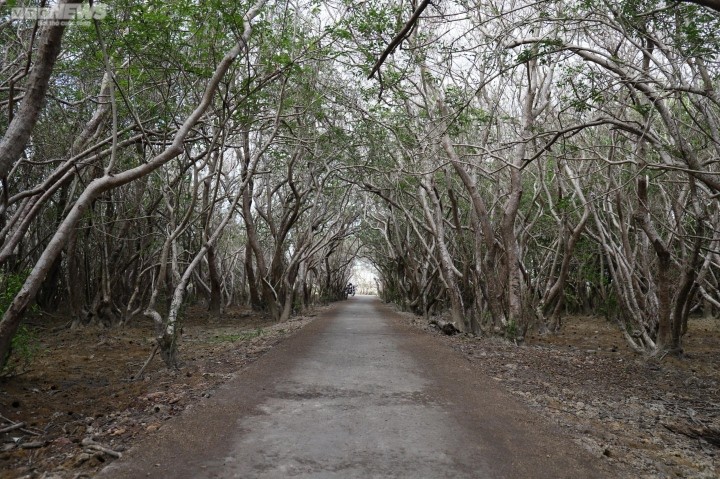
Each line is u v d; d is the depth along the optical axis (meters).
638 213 11.20
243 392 7.34
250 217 22.02
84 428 5.73
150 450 4.89
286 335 15.19
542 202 16.83
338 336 15.00
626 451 5.30
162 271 9.88
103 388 8.13
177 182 12.76
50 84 11.43
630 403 7.82
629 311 14.05
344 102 15.72
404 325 19.47
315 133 16.98
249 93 10.16
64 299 22.44
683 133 11.40
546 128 15.04
